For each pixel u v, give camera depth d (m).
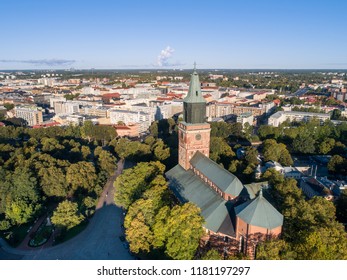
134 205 103.06
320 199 100.69
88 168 153.50
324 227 82.50
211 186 110.12
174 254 83.38
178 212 86.88
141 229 93.94
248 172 145.50
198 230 86.12
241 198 98.69
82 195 142.00
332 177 180.00
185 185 119.94
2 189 128.38
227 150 185.38
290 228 89.19
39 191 134.75
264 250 73.19
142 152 186.38
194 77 120.50
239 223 85.31
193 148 126.94
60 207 115.62
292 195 108.06
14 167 152.12
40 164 145.38
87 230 116.56
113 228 118.12
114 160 180.75
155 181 116.94
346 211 119.12
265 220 80.50
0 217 127.00
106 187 157.88
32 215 121.75
